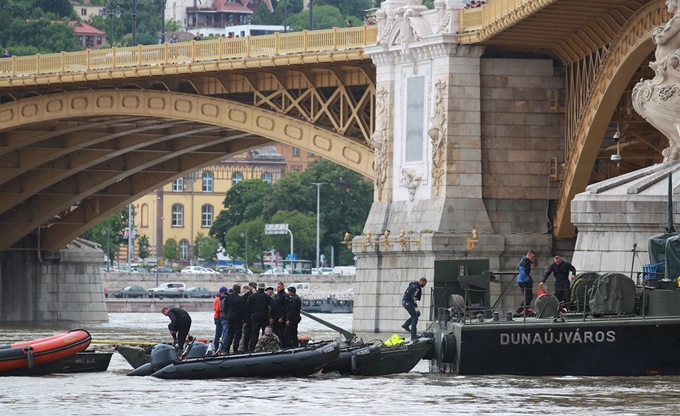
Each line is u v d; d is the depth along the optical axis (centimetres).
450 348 8100
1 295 19962
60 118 16725
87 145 17775
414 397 7325
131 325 18850
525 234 12812
